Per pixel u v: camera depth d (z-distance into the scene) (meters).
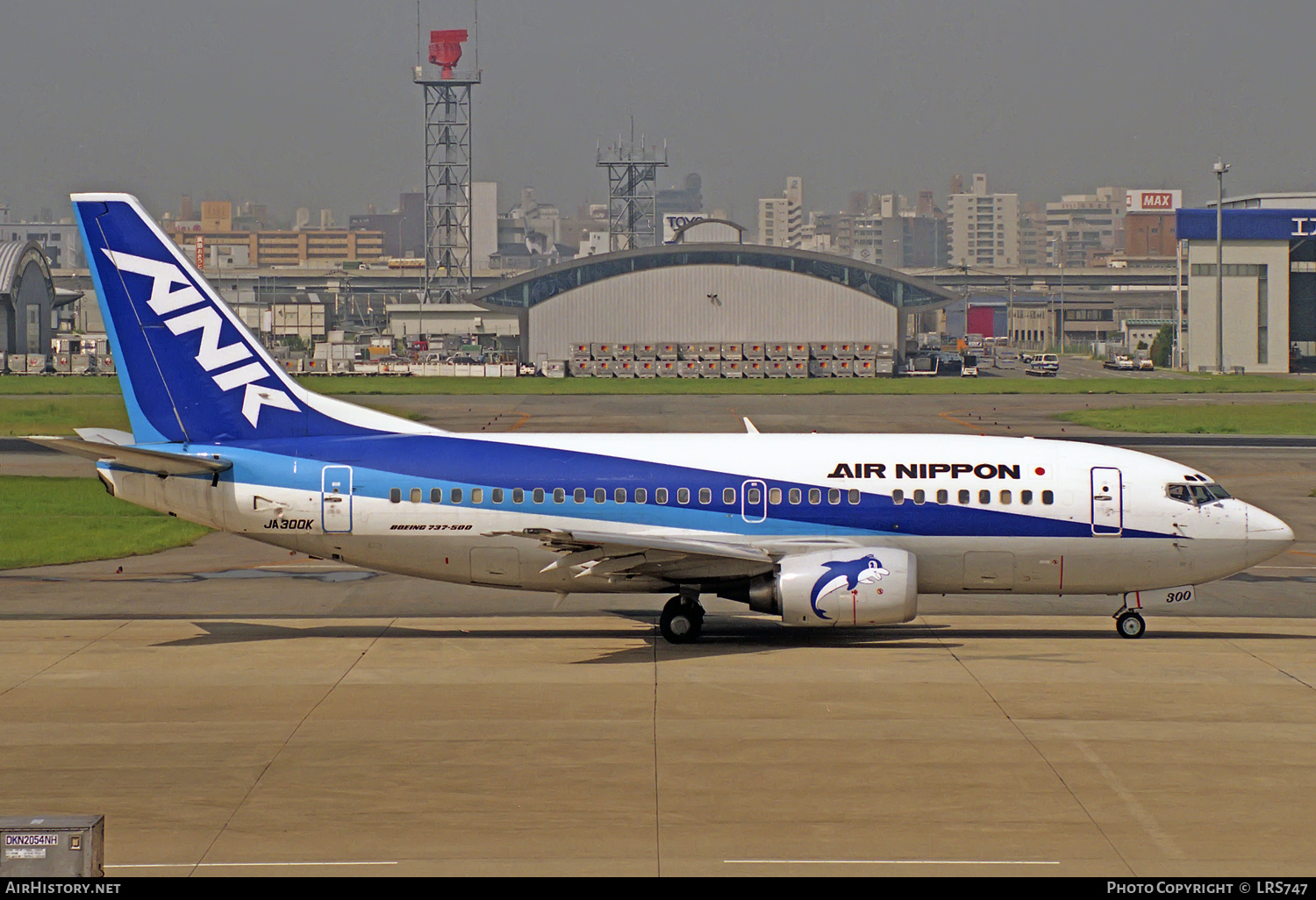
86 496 156.25
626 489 85.38
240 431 87.81
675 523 85.00
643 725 64.00
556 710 66.88
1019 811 52.34
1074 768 57.50
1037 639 85.50
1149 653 80.75
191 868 46.50
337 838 49.34
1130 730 63.38
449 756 59.16
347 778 56.16
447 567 86.50
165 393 87.56
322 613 93.69
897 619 81.00
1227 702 68.56
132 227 86.56
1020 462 86.00
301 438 87.81
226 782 55.62
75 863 38.88
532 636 86.00
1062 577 85.62
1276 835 49.88
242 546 125.44
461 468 85.81
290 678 73.56
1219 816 51.84
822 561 81.56
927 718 65.44
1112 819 51.44
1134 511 84.62
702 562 82.69
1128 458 86.75
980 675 74.56
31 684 72.00
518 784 55.34
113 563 114.88
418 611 94.88
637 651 81.25
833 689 71.19
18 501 152.12
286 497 85.44
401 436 87.81
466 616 93.00
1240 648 82.25
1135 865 46.94
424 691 70.62
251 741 61.44
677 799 53.59
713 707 67.44
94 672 74.88
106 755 59.34
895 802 53.25
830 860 47.28
